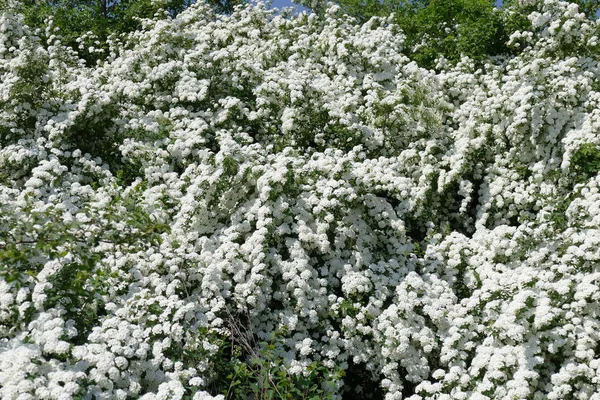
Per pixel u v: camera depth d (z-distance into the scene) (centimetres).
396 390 689
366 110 1046
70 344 512
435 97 1116
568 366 602
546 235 775
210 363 627
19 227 545
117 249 692
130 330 593
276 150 964
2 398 448
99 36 1652
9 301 545
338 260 794
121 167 923
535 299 654
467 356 681
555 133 948
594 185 810
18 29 1050
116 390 516
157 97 1034
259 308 715
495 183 973
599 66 1067
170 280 702
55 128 857
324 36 1186
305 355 701
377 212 834
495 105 1004
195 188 796
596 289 630
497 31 1445
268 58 1175
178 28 1143
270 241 768
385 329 710
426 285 751
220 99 1005
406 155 1007
